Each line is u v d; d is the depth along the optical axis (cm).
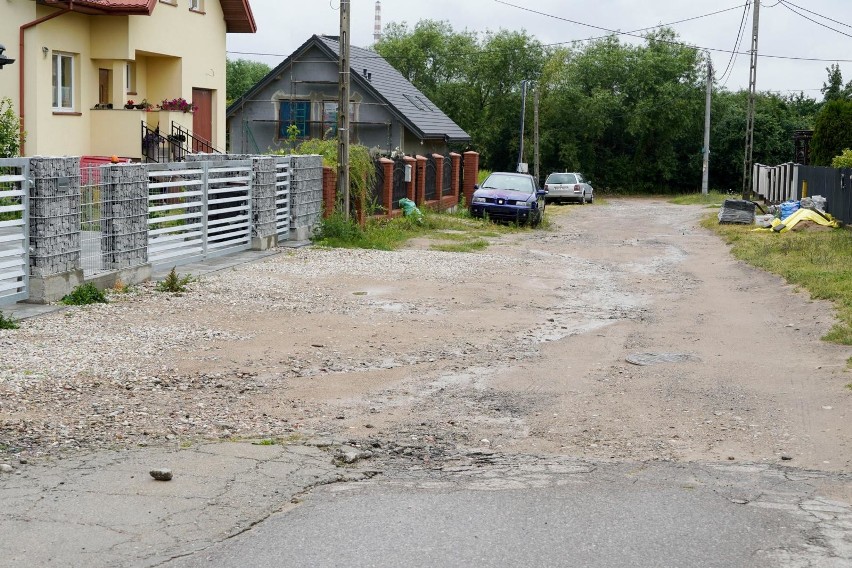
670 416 829
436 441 753
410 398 889
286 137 4247
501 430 786
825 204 2977
